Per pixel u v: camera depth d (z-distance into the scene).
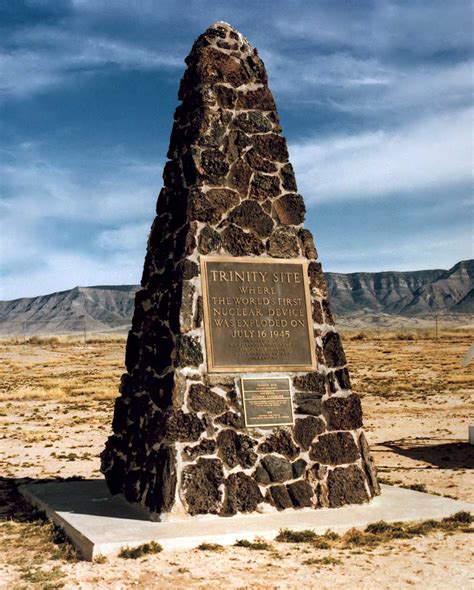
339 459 12.09
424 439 21.84
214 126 12.52
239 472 11.45
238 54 13.02
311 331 12.48
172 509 10.94
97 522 10.88
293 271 12.60
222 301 12.02
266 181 12.73
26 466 17.50
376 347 77.94
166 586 8.45
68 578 8.78
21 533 11.07
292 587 8.38
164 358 11.80
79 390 38.22
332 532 10.70
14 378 47.56
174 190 12.80
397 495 12.81
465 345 78.12
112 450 13.23
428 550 9.82
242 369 11.88
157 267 12.83
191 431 11.29
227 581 8.60
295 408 12.02
